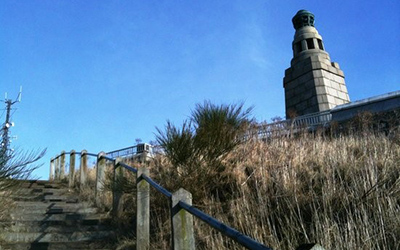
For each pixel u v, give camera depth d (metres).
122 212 6.48
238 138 6.73
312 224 4.20
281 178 5.32
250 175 5.69
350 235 3.81
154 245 4.93
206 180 5.91
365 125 10.94
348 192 4.76
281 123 9.47
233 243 4.34
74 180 10.46
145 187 5.04
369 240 3.77
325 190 4.73
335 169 5.42
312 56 23.42
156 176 6.45
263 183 5.29
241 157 6.45
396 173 5.04
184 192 3.38
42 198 8.29
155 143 7.45
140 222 4.85
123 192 6.64
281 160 6.12
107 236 5.70
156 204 6.02
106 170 8.82
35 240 5.45
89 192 8.53
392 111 12.31
